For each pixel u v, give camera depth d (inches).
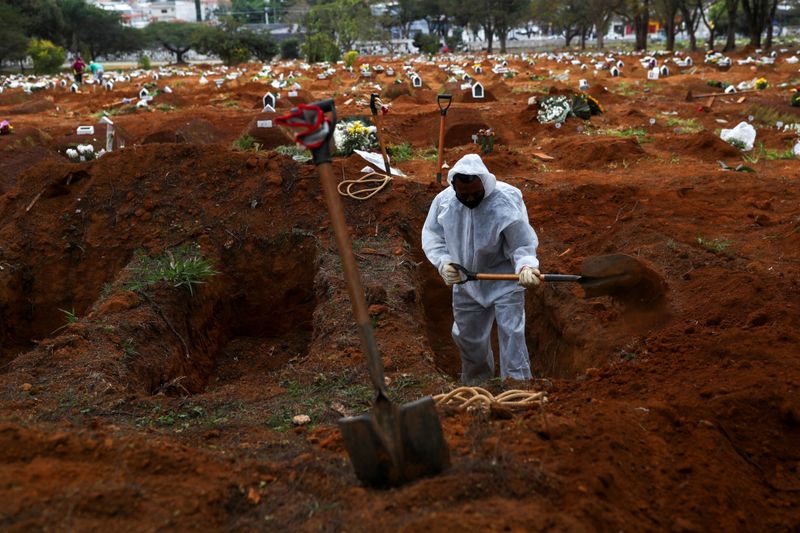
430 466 140.7
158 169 384.8
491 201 226.8
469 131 697.6
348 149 566.6
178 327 285.9
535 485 135.3
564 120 776.9
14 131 650.2
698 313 259.0
